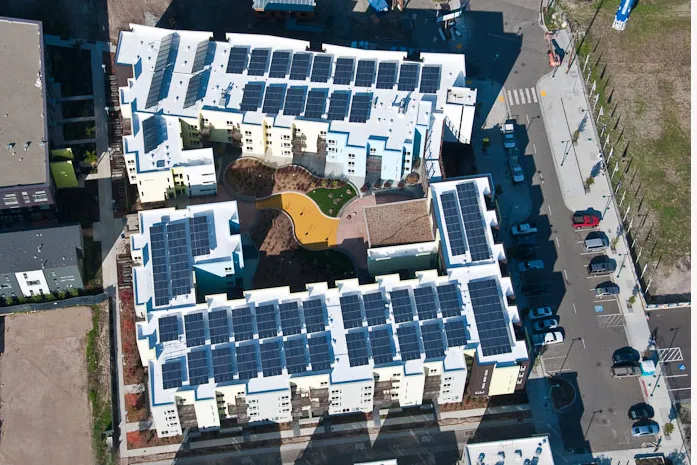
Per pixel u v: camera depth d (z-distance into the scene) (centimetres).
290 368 19888
